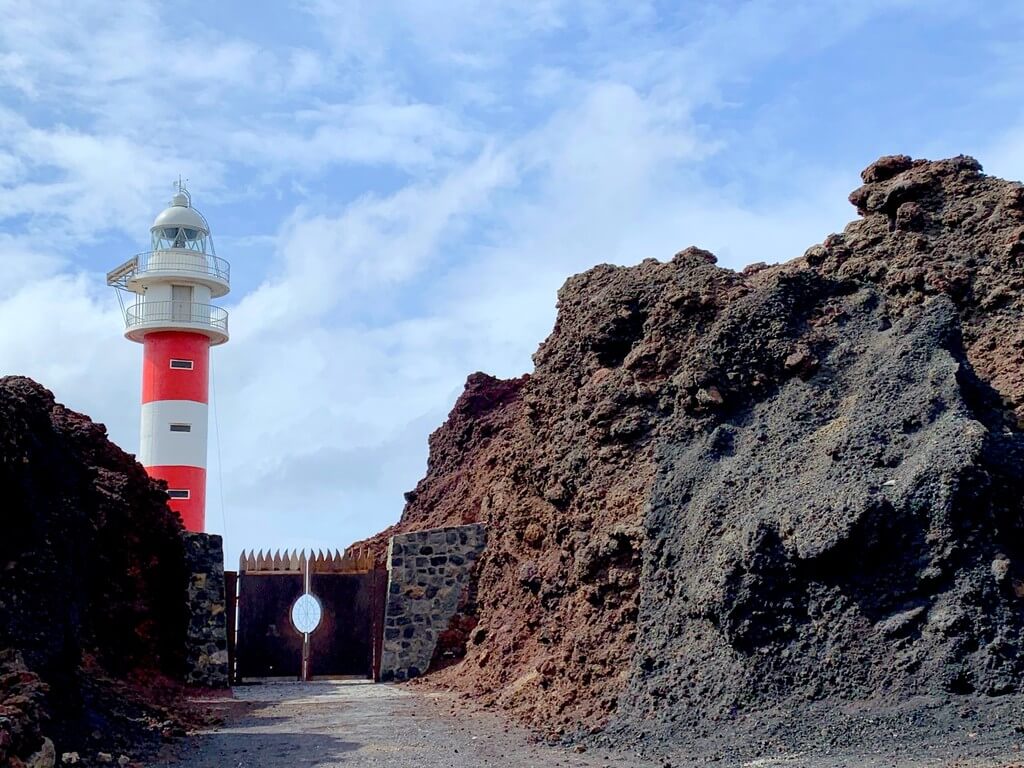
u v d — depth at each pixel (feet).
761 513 56.03
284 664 95.66
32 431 57.72
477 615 95.76
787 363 65.77
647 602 60.23
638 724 52.80
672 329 74.59
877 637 49.34
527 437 87.56
